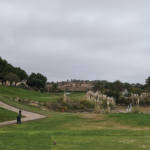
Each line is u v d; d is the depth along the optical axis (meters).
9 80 101.81
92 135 16.47
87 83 193.75
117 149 11.81
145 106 73.69
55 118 29.59
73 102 56.19
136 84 136.75
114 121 25.91
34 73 126.06
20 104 45.88
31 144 13.01
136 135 16.44
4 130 20.56
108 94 90.69
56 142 13.66
